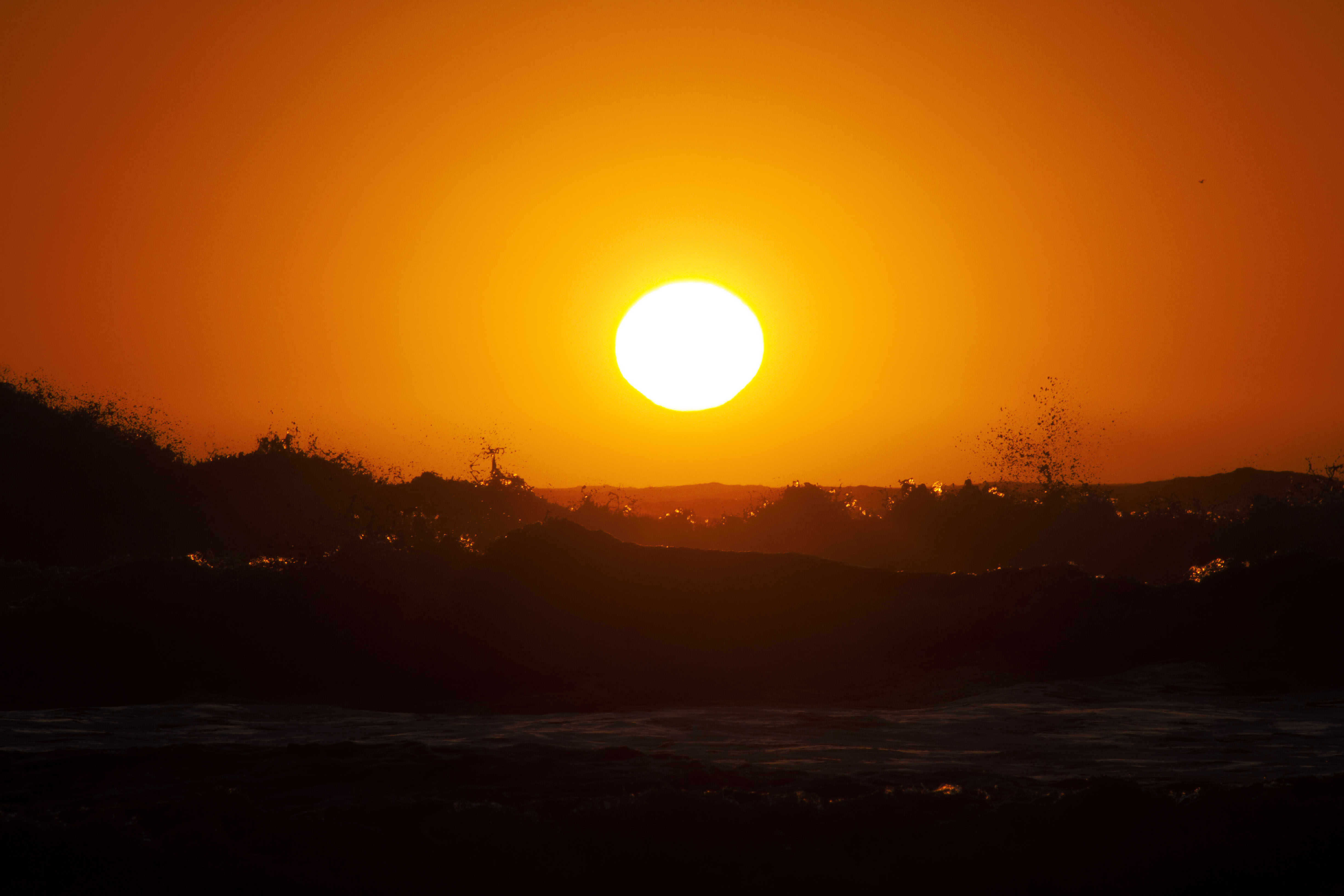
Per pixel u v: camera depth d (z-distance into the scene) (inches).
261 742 1802.4
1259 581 3171.8
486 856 1004.6
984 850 1042.1
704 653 2977.4
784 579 3376.0
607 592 3255.4
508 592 3203.7
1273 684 2618.1
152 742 1796.3
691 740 1836.9
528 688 2866.6
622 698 2635.3
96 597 3157.0
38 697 2760.8
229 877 944.9
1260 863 1037.8
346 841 1017.5
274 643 3041.3
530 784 1380.4
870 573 3432.6
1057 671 2844.5
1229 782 1413.6
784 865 1018.7
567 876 986.7
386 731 1980.8
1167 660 2881.4
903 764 1578.5
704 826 1073.5
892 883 1005.8
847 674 2859.3
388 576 3248.0
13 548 5260.8
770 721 2118.6
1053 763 1593.3
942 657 2974.9
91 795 1306.6
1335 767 1544.0
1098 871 1021.8
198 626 3080.7
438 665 2987.2
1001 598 3198.8
